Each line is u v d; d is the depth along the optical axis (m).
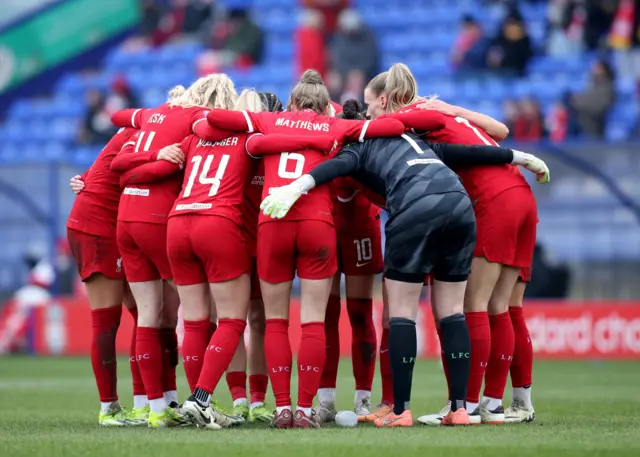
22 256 57.47
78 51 88.50
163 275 23.69
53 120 83.88
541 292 50.81
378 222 25.89
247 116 22.62
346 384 38.84
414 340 22.06
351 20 69.31
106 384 24.97
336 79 68.88
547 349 51.00
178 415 23.36
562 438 19.30
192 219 22.27
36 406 30.92
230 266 22.19
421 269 21.75
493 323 23.70
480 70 74.00
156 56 86.62
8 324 58.78
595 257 49.28
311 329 22.14
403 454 17.23
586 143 48.38
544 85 72.62
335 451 17.55
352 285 25.58
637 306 49.31
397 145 22.33
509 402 30.83
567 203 49.09
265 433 20.55
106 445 18.78
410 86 24.12
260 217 22.17
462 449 17.64
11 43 86.94
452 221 21.47
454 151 22.89
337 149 22.84
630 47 74.94
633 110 70.38
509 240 23.09
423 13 83.62
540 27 79.69
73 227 25.16
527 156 23.28
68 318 57.94
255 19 87.00
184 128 23.89
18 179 56.28
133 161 23.69
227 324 22.23
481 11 82.69
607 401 30.94
